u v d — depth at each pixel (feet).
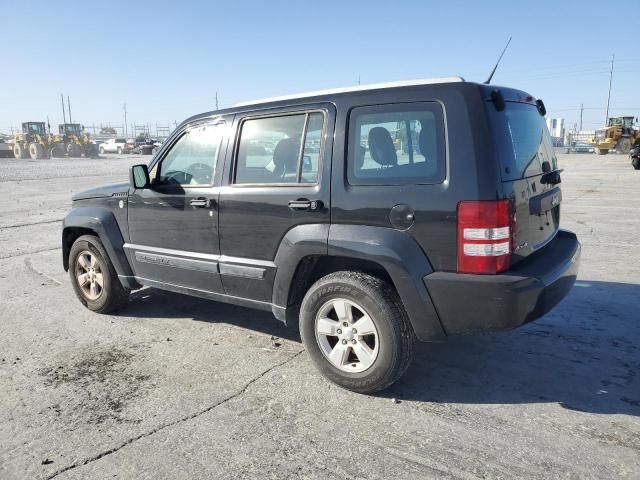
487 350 13.84
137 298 19.26
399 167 10.89
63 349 14.66
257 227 12.88
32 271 23.80
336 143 11.65
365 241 11.00
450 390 11.80
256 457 9.48
